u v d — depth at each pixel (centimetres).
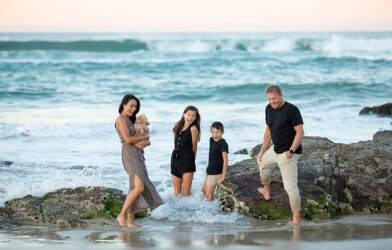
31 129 2102
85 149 1831
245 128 2145
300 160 1296
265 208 1124
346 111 2625
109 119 2400
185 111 1231
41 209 1130
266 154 1104
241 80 3800
